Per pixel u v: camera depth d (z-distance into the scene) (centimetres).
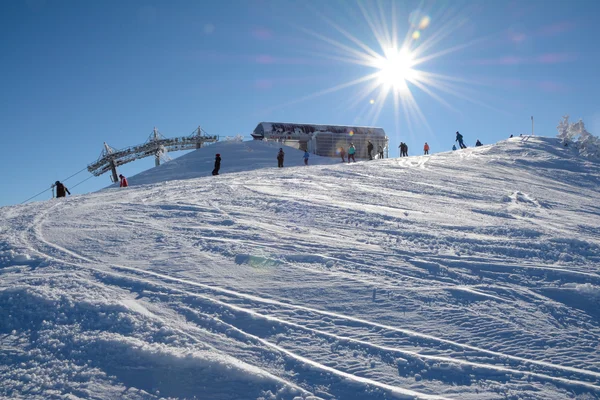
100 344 421
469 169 2117
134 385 369
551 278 651
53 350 413
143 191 1535
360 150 5147
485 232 929
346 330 466
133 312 482
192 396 358
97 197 1462
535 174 2070
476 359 419
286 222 953
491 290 595
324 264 671
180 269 628
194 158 3709
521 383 383
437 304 539
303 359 409
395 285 594
